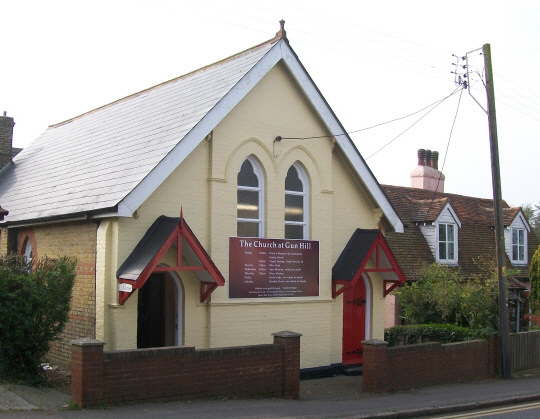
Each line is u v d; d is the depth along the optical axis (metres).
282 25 16.11
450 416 12.30
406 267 23.73
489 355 17.73
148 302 15.70
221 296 14.72
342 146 17.11
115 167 14.83
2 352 11.81
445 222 26.45
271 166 15.89
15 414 9.64
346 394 14.07
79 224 14.46
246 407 11.43
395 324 22.59
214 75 16.73
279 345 12.82
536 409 13.36
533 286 26.11
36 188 17.98
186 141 13.77
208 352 11.77
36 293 11.89
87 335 13.74
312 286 16.42
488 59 18.27
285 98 16.27
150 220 13.75
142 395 10.87
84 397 10.23
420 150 33.56
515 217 31.48
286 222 16.23
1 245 17.83
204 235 14.65
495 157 18.16
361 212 18.02
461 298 19.08
